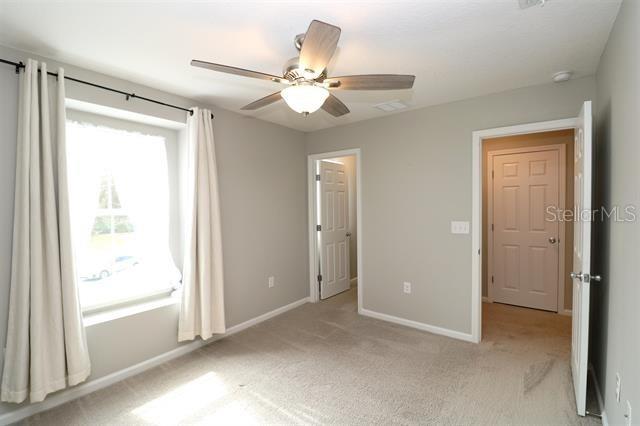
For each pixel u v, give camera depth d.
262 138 3.71
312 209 4.37
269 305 3.81
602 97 2.17
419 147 3.33
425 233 3.33
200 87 2.67
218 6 1.59
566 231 3.80
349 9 1.63
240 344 3.08
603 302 2.05
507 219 4.17
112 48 2.01
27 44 1.94
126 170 2.71
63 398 2.18
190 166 2.85
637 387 1.33
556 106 2.61
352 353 2.86
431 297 3.31
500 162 4.19
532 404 2.09
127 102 2.51
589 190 1.88
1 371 1.94
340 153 3.99
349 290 5.01
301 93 1.71
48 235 2.03
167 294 2.98
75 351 2.12
